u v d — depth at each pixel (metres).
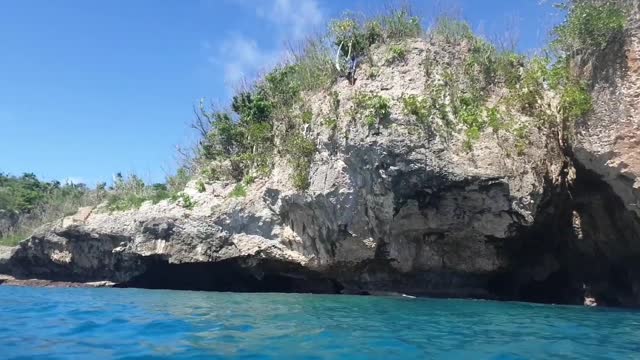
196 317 11.30
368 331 9.30
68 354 7.61
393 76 17.67
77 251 24.92
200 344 8.17
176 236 20.61
